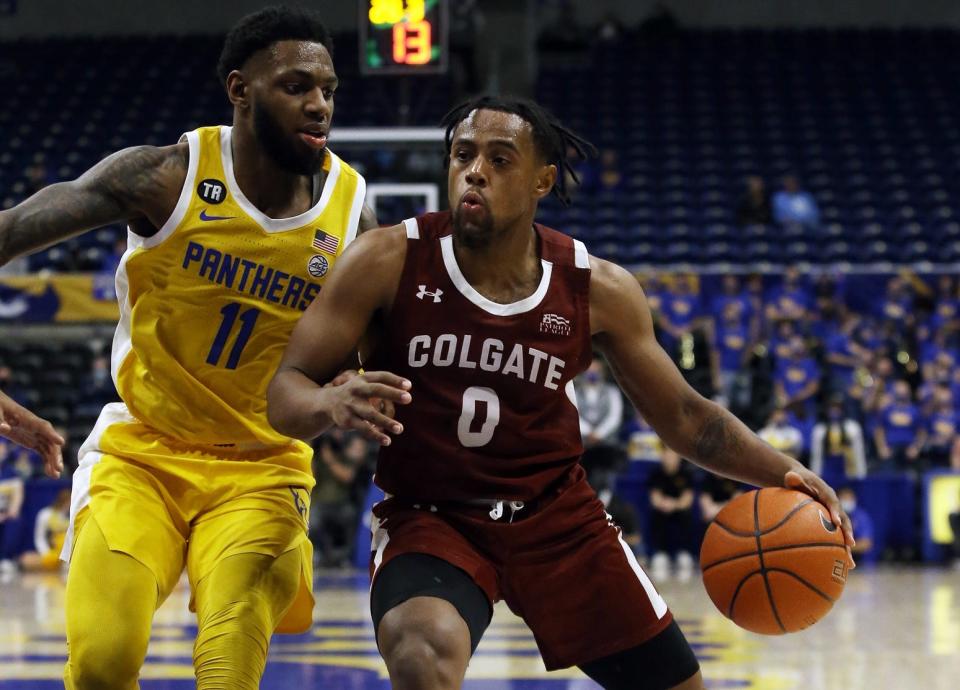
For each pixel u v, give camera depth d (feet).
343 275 9.08
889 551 38.96
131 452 10.33
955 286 44.96
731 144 60.44
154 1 70.49
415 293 9.09
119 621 9.27
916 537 38.96
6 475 39.40
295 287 10.27
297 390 8.63
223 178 10.20
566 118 62.13
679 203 55.57
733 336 42.68
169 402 10.32
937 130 61.77
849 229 53.83
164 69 66.13
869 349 42.78
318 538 37.50
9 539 38.75
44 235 9.70
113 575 9.50
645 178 57.36
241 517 10.02
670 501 37.27
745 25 70.23
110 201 9.93
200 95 64.03
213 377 10.30
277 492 10.32
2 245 9.53
